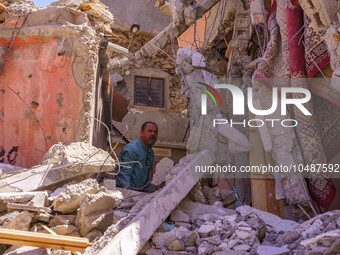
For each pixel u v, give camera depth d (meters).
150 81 14.32
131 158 7.87
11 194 5.92
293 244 5.35
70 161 6.70
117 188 7.06
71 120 7.92
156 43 11.99
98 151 7.04
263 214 6.44
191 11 10.37
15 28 8.30
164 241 5.53
